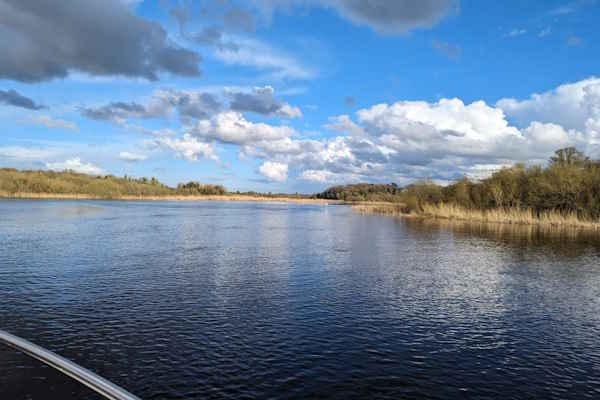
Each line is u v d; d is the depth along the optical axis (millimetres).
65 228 35969
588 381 8312
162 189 168250
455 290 15445
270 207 110250
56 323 11156
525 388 7988
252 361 8922
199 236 32625
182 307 12828
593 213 43219
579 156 51500
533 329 11305
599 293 15125
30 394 7004
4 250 23500
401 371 8609
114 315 11914
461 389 7902
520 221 46875
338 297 14281
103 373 8203
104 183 135250
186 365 8648
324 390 7727
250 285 15875
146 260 21078
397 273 18438
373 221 52031
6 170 126250
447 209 56094
